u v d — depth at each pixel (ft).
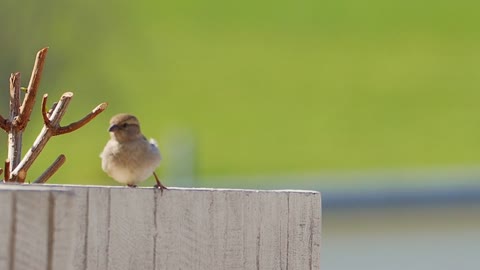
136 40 84.53
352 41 140.87
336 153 106.83
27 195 14.24
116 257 18.37
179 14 144.36
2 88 70.13
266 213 19.40
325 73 129.70
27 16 72.33
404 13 148.25
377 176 63.21
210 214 19.03
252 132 115.65
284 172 104.32
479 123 109.29
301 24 147.13
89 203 18.26
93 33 78.33
